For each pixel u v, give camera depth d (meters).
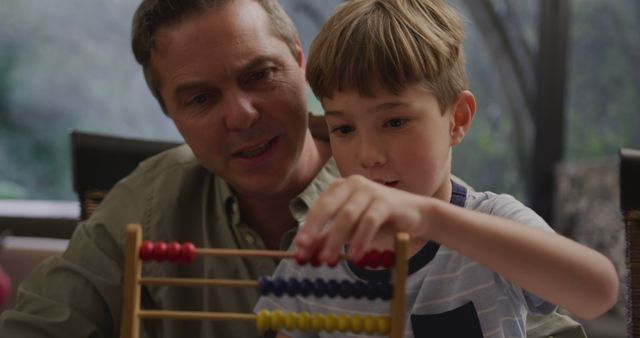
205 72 1.26
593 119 4.05
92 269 1.41
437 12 1.21
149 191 1.47
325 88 1.15
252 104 1.28
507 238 0.90
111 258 1.42
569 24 3.96
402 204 0.87
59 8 3.31
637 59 4.06
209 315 0.93
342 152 1.15
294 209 1.41
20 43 3.28
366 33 1.12
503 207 1.15
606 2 4.02
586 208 3.30
